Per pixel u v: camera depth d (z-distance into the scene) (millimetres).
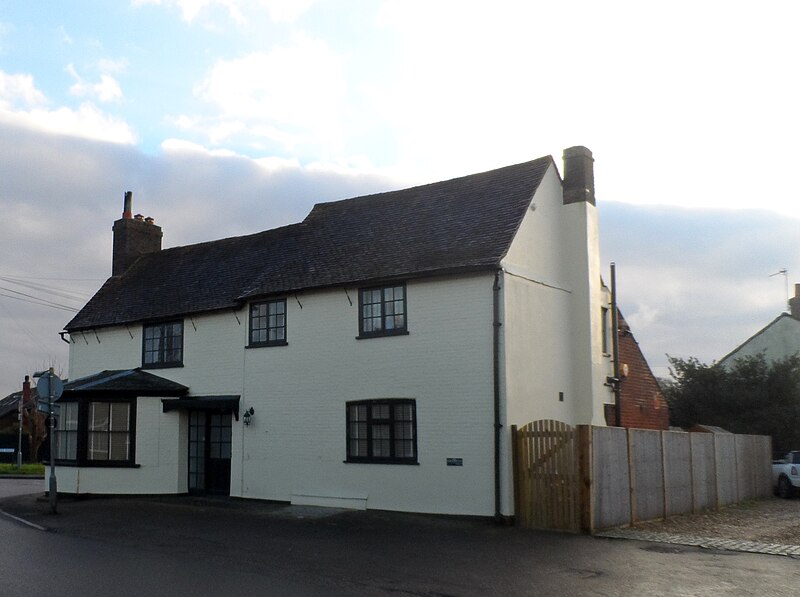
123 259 27859
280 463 19562
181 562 11359
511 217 17797
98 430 21516
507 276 16750
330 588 9633
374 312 18391
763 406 29719
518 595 9398
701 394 30703
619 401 21844
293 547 12859
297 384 19484
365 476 17938
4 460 48969
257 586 9680
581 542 13430
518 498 15516
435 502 16703
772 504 21734
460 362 16750
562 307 19141
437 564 11352
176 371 22453
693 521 16969
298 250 21594
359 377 18312
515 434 15750
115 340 24469
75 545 13000
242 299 20641
